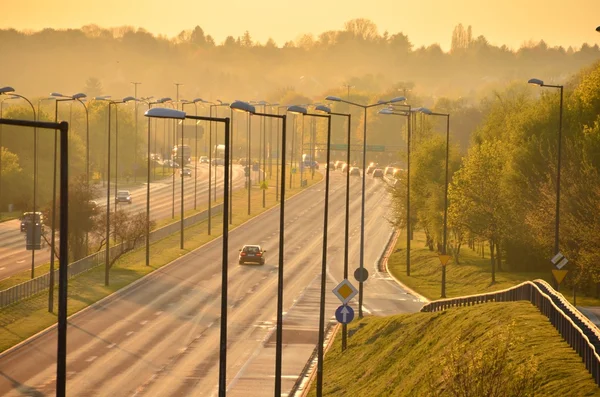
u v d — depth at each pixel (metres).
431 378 85.69
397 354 135.38
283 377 138.00
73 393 125.31
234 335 168.75
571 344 99.00
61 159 65.38
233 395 126.81
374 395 119.75
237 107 101.94
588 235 172.12
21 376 133.88
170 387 129.88
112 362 144.88
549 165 196.62
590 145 195.38
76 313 187.00
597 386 82.81
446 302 169.75
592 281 192.12
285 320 184.38
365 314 192.75
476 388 74.06
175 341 161.88
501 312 127.25
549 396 84.19
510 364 95.00
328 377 138.38
